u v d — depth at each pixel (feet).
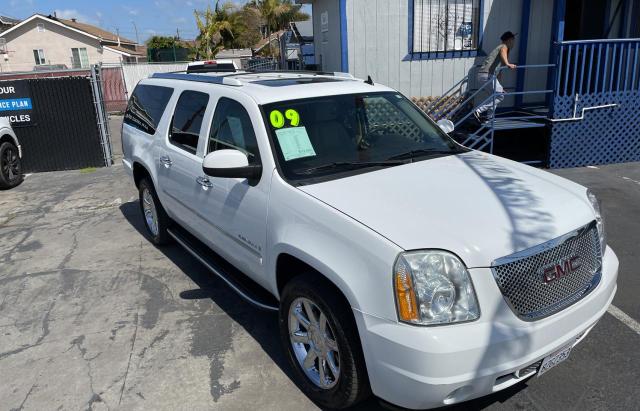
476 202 9.45
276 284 10.90
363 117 12.82
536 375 8.75
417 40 31.17
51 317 14.11
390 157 11.98
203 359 11.84
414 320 7.88
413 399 7.98
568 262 8.87
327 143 11.75
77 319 13.93
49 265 17.84
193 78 15.72
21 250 19.49
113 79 80.48
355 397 9.11
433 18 30.96
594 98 27.89
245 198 11.39
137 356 12.05
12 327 13.65
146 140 17.26
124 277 16.52
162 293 15.28
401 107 13.87
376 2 30.22
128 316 13.98
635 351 11.47
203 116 13.79
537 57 33.01
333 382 9.57
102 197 27.07
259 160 11.25
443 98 31.19
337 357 9.41
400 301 7.93
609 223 19.49
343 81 13.99
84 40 143.84
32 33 141.28
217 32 123.13
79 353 12.27
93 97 34.27
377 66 31.17
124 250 18.92
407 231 8.43
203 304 14.49
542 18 32.30
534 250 8.39
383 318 8.09
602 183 25.13
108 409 10.26
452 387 7.75
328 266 8.86
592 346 11.71
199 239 14.98
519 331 8.07
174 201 15.56
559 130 28.04
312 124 11.92
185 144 14.61
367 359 8.40
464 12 31.27
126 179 31.27
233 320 13.55
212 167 10.77
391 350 7.97
